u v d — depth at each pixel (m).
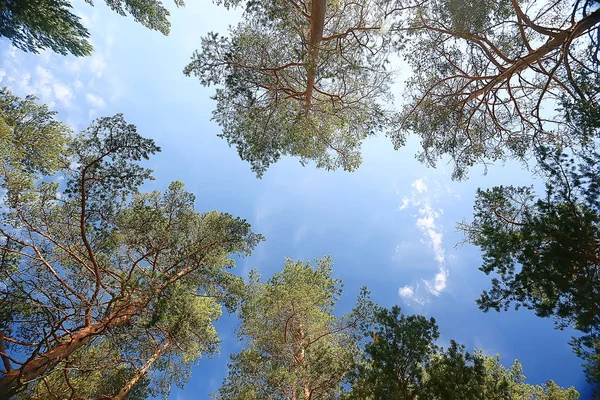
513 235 6.24
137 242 9.12
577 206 5.78
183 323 9.48
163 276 8.86
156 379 11.80
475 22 8.70
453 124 11.38
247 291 11.95
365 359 6.50
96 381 10.06
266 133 10.92
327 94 11.34
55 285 8.04
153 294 7.91
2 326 6.66
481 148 11.84
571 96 8.73
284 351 10.07
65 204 8.45
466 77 10.57
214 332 12.76
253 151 11.15
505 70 9.66
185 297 9.08
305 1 9.92
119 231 9.16
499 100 10.73
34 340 7.43
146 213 9.04
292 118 11.01
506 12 8.80
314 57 9.21
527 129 10.97
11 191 8.00
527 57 8.78
